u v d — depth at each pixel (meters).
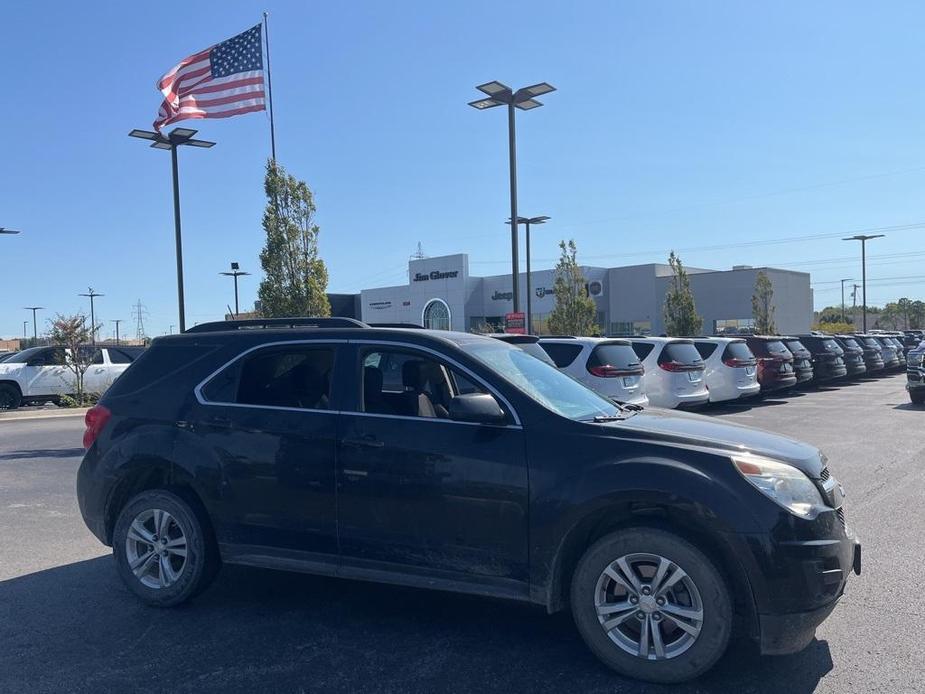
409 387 5.14
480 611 5.05
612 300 52.41
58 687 3.96
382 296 57.47
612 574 4.06
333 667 4.18
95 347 21.95
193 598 5.17
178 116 18.80
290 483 4.77
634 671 3.98
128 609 5.12
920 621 4.71
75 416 19.30
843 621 4.74
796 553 3.78
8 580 5.76
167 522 5.16
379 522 4.55
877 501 7.93
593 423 4.33
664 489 3.92
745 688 3.88
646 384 14.55
